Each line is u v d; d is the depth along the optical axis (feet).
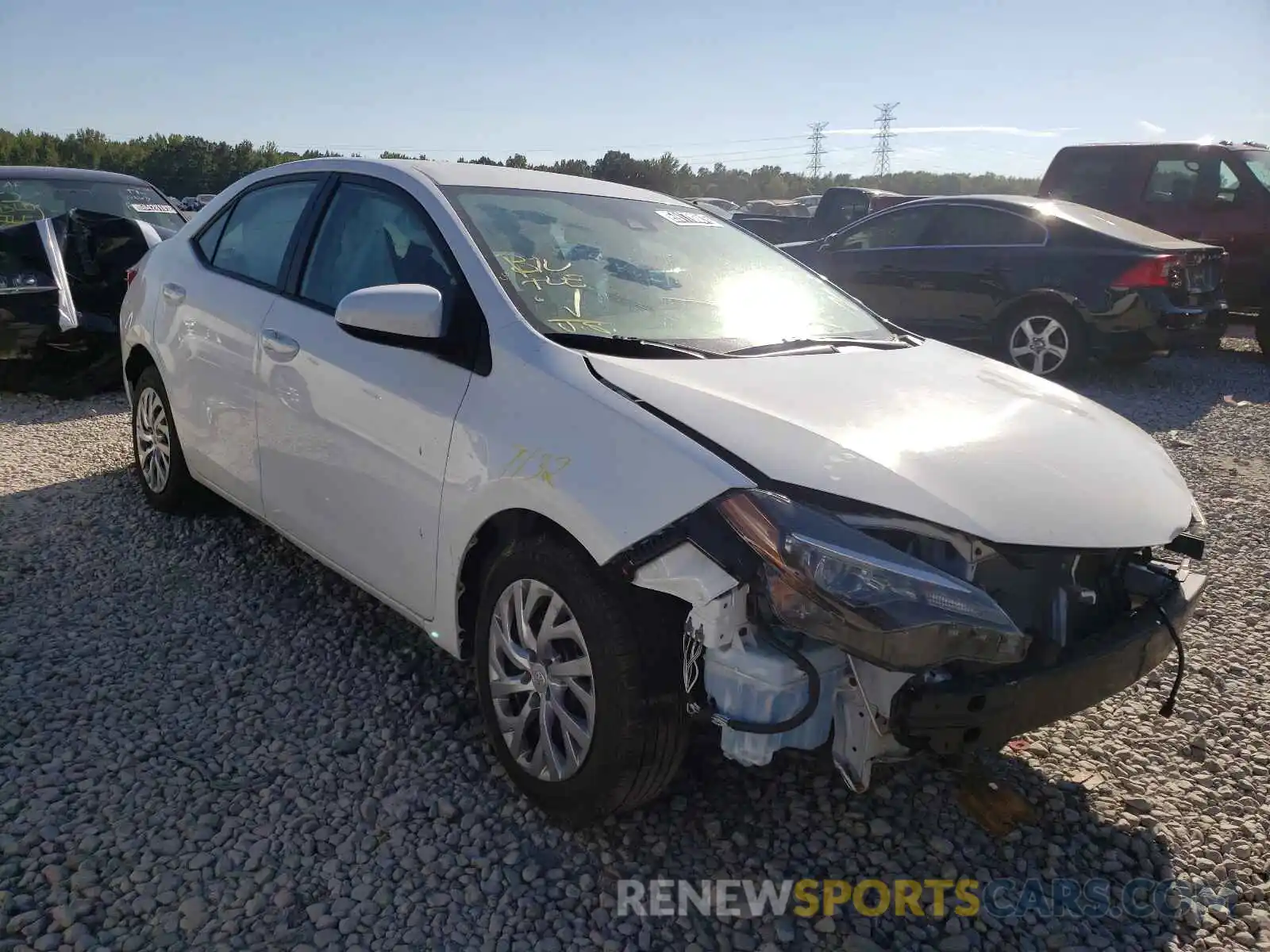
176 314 13.99
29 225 23.61
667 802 9.29
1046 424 9.30
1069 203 30.01
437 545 9.51
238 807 8.94
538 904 8.00
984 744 7.54
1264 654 12.79
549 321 9.52
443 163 11.99
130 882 7.93
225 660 11.49
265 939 7.47
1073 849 9.02
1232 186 32.30
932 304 29.99
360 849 8.51
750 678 7.22
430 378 9.64
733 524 7.24
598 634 8.01
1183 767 10.32
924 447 8.18
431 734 10.20
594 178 13.30
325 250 11.84
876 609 6.96
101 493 16.67
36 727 9.93
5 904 7.59
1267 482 19.93
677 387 8.46
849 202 50.06
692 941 7.74
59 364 23.93
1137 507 8.45
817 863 8.66
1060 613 8.12
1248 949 7.96
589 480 7.95
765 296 11.75
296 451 11.40
